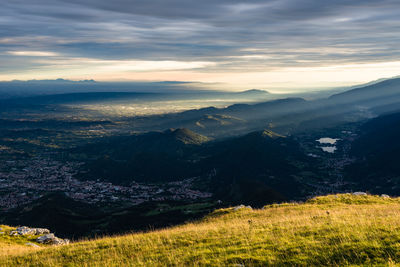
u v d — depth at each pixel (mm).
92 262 18438
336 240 16688
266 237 19297
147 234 25922
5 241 30172
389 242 15164
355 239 16359
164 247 19906
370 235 16578
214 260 15633
